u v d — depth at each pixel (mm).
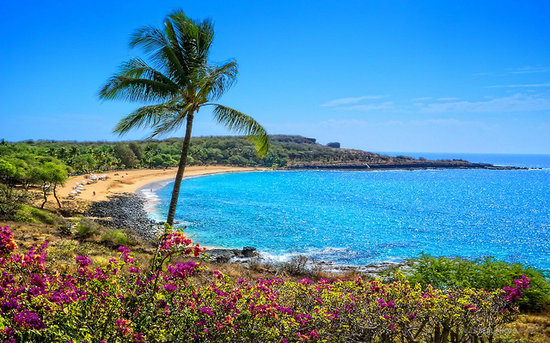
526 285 8266
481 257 38250
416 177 185250
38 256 5977
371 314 7820
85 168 102062
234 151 194000
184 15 14703
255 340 6305
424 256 18141
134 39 14211
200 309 5902
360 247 39969
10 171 46906
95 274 5598
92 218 45469
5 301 4711
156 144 159250
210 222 50594
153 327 5395
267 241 40750
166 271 6270
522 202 94688
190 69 14562
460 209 78750
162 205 65500
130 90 13656
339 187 118625
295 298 8453
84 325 4949
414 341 8125
